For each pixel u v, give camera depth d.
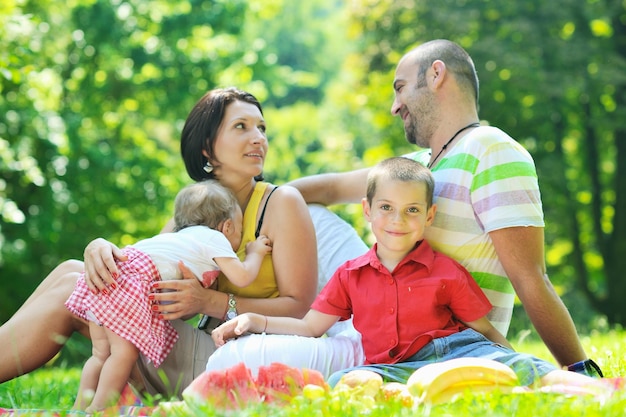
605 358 5.65
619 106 21.53
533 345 9.23
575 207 22.83
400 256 4.74
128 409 4.00
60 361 17.47
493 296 4.92
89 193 20.86
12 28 12.70
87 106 21.61
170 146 25.80
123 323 4.73
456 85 5.17
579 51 20.75
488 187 4.79
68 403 5.45
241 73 23.34
